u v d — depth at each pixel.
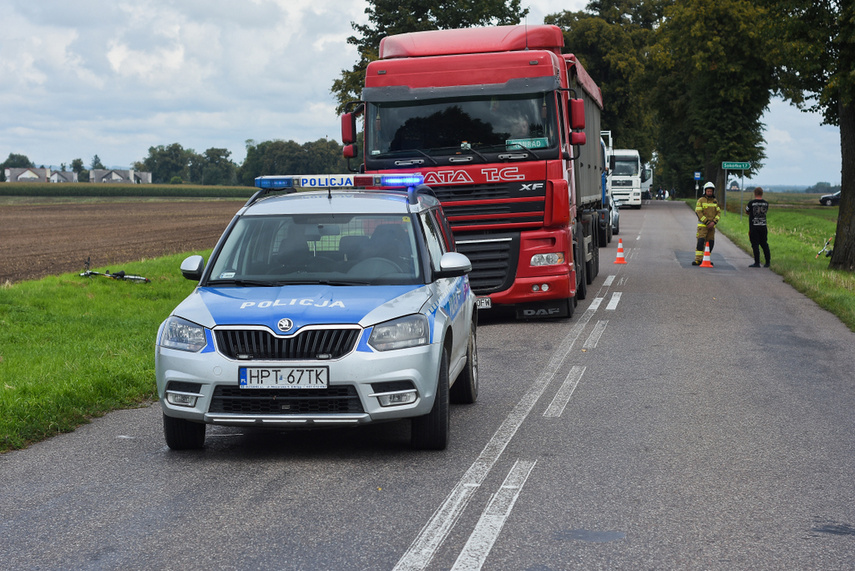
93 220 71.12
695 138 64.00
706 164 66.25
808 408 8.25
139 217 77.25
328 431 7.59
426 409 6.53
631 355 11.23
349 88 38.28
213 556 4.59
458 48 14.34
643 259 26.81
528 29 14.42
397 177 8.45
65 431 7.72
